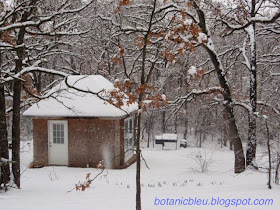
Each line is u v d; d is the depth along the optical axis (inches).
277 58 682.8
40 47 540.1
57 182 517.3
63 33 434.9
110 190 420.2
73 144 689.6
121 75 1146.0
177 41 237.8
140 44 249.8
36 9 448.5
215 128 1441.9
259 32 669.9
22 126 1147.9
